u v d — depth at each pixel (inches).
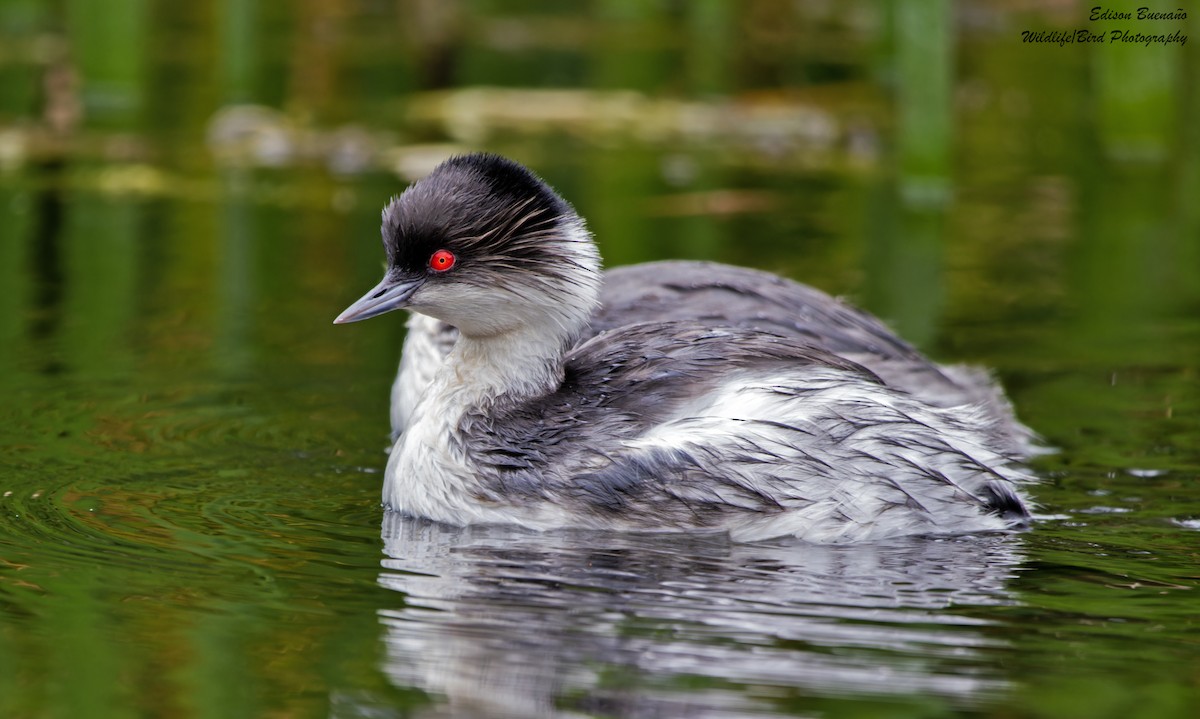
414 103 975.0
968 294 662.5
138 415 517.3
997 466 434.3
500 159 457.7
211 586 374.3
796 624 352.8
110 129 920.9
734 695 315.9
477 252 446.0
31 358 574.6
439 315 453.1
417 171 837.8
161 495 443.2
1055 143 925.2
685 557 397.4
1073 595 371.9
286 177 852.6
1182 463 475.5
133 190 821.2
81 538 405.7
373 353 601.0
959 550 404.5
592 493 420.5
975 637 345.4
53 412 515.8
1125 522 426.6
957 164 886.4
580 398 439.8
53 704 314.2
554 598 367.9
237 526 418.9
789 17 1234.6
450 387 448.5
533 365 448.5
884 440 418.3
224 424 512.1
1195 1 911.7
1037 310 641.0
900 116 794.8
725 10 1211.9
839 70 1067.9
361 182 844.6
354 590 372.8
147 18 1120.8
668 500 417.4
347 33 1151.6
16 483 447.8
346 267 705.6
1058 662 332.8
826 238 746.2
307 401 541.3
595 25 1206.9
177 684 322.7
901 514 414.6
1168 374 560.7
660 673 326.0
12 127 912.3
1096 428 507.2
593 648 340.2
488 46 1127.6
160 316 634.2
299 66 1050.7
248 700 316.2
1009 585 378.3
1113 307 643.5
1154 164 875.4
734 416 422.9
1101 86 882.8
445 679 324.5
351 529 420.2
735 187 836.0
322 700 316.8
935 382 506.9
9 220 765.9
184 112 953.5
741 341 450.9
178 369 569.3
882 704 312.7
